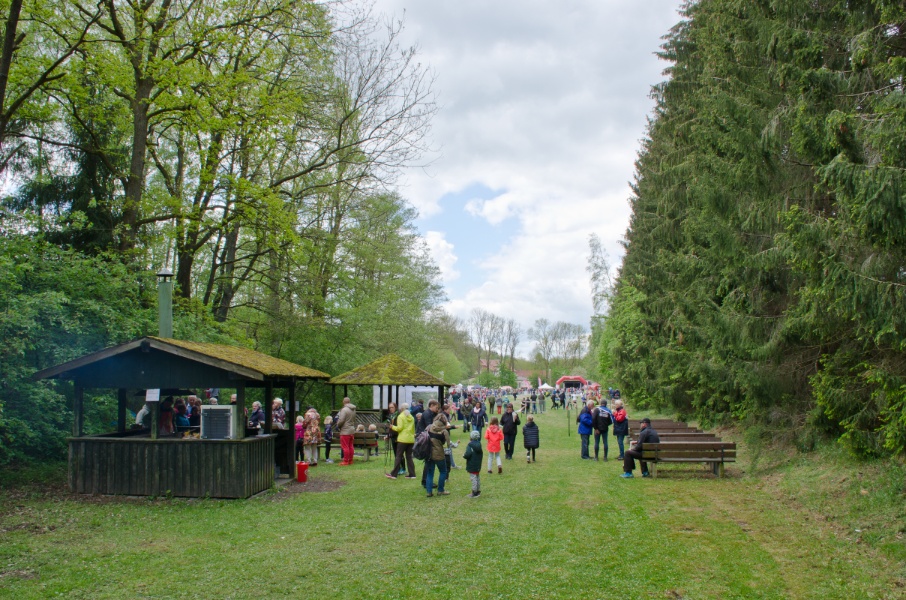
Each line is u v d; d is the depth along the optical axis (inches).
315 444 667.4
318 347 1077.1
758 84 521.3
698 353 688.4
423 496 477.4
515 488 509.7
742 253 546.0
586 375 2844.5
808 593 254.5
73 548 326.0
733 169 529.3
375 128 886.4
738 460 608.1
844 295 330.0
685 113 872.3
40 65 666.8
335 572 287.0
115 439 469.4
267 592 261.3
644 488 497.4
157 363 472.7
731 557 304.5
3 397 504.4
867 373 361.4
